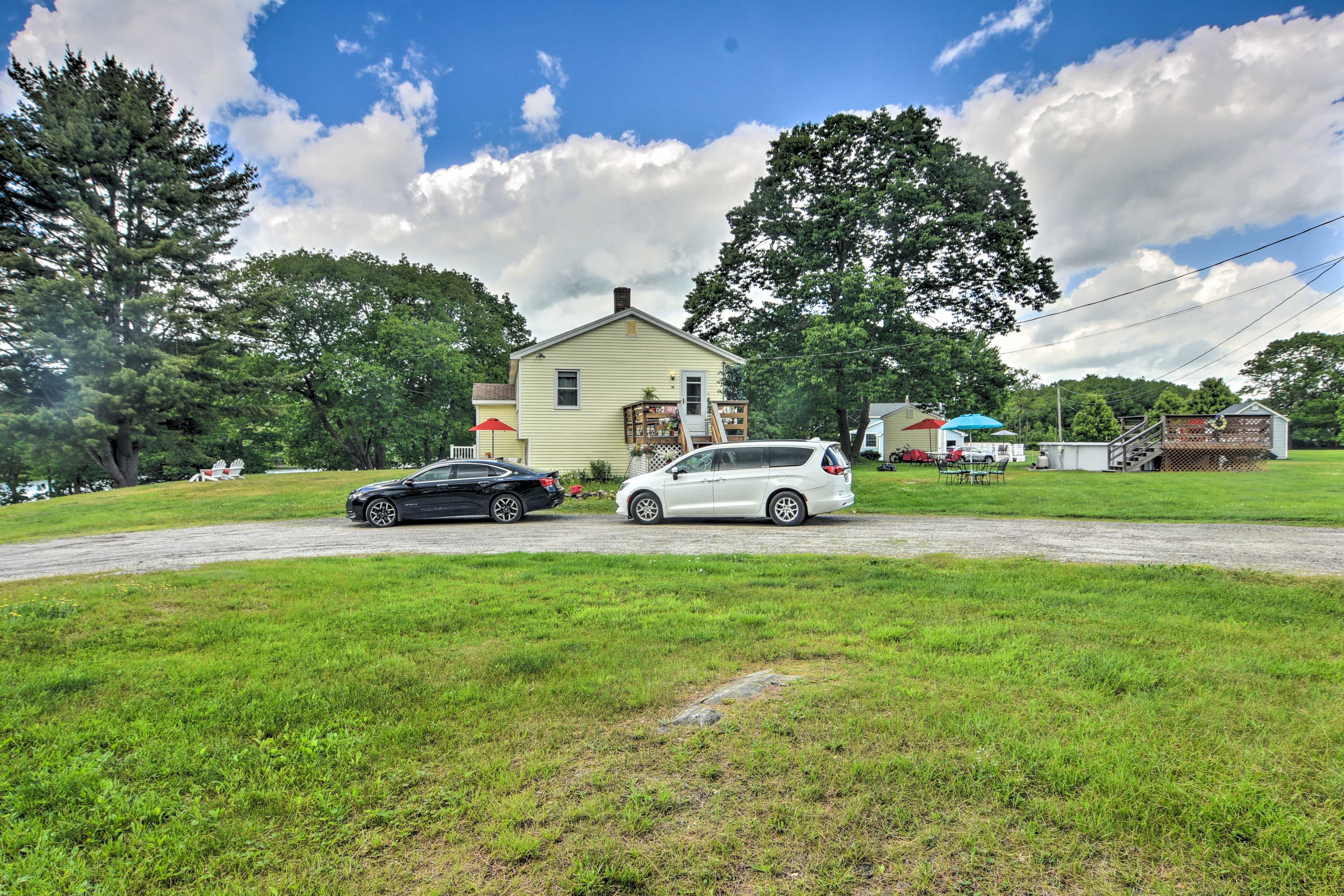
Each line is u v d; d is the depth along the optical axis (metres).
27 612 6.03
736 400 26.12
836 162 36.78
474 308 48.44
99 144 26.95
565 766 3.00
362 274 41.50
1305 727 3.09
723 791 2.72
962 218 33.28
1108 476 22.83
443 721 3.53
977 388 35.16
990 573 7.11
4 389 25.86
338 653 4.82
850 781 2.74
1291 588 6.12
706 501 12.67
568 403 22.77
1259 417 25.06
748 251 38.31
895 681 3.87
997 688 3.71
